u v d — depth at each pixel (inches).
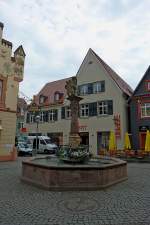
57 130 1537.9
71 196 326.6
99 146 1311.5
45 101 1680.6
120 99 1268.5
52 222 228.7
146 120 1203.2
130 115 1263.5
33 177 405.1
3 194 338.3
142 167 734.5
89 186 363.6
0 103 853.2
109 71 1414.9
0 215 248.8
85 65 1449.3
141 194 341.7
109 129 1284.4
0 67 863.1
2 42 876.6
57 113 1560.0
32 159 522.9
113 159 546.0
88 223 226.4
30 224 223.0
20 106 2044.8
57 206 281.3
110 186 390.9
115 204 290.5
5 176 496.4
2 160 839.7
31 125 1700.3
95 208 274.4
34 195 331.9
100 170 372.8
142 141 1205.7
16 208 273.0
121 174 450.9
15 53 929.5
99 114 1341.0
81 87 1439.5
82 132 1390.3
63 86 1705.2
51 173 362.9
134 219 238.1
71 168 363.6
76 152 487.2
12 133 886.4
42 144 1391.5
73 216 246.5
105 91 1332.4
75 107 564.7
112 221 232.1
